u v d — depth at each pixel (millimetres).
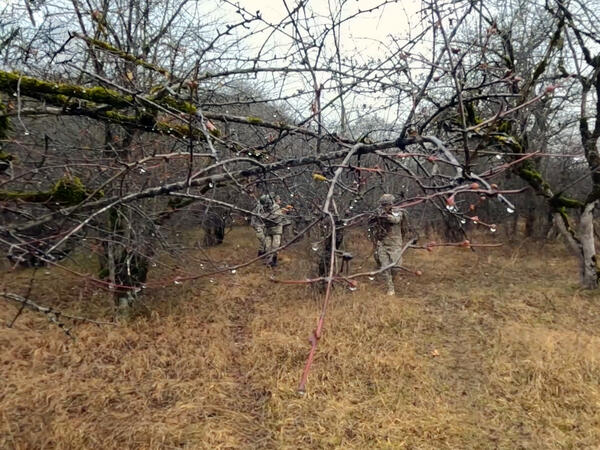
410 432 3752
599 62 6113
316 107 2430
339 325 5637
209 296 6902
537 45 6125
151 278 6980
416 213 7602
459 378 4566
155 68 2867
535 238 10789
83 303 6297
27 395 4215
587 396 4098
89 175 3385
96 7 4531
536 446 3564
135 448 3580
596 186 6891
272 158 2834
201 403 4172
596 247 9117
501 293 7105
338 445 3627
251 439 3750
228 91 4230
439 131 2508
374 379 4500
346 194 3869
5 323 5586
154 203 5195
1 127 2598
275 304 6586
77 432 3719
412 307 6371
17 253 2150
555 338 5195
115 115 2797
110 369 4750
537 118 7098
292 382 4488
